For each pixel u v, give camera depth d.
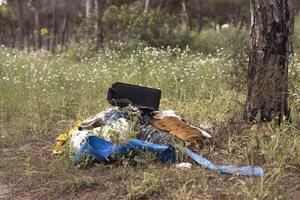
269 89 10.20
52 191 8.63
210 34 30.55
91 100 15.06
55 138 11.93
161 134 9.85
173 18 27.48
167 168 8.90
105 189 8.42
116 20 26.34
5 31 72.00
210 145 10.00
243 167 8.53
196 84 15.38
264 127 9.95
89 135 9.65
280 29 10.13
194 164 9.08
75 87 16.78
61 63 21.73
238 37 27.92
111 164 9.34
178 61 18.52
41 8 55.97
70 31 60.75
